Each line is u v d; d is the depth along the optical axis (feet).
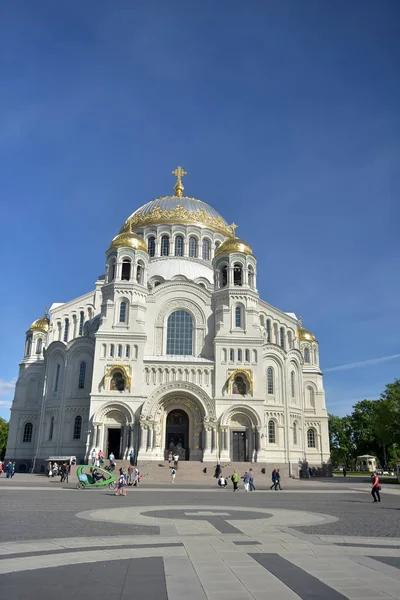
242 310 252.42
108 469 201.77
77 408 248.52
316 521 81.30
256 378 239.50
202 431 228.43
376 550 55.42
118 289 248.93
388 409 241.96
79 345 257.34
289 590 38.40
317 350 320.70
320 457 291.99
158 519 81.00
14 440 276.21
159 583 40.06
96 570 44.37
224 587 39.09
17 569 44.57
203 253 314.14
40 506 100.12
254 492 152.35
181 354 254.06
